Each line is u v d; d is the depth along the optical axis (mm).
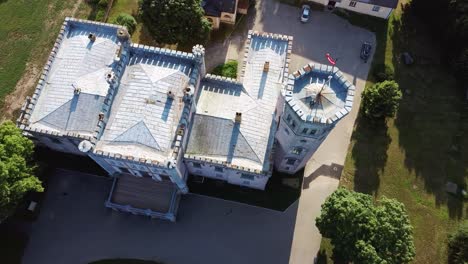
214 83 59875
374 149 70188
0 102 72188
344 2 80250
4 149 54406
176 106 53188
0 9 79812
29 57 76000
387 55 78250
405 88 75625
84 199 65188
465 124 73312
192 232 63500
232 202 65500
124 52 55188
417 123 72812
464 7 71188
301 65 76750
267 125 56938
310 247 63031
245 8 78812
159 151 51000
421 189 68188
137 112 52281
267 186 66375
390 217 54156
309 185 66938
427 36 80438
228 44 77562
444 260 63688
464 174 69625
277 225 64250
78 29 62875
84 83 57156
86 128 55531
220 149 56031
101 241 62719
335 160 69000
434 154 70688
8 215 56406
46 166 65062
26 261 61219
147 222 63875
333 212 54188
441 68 77688
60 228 63312
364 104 71500
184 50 75938
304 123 43406
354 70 76625
